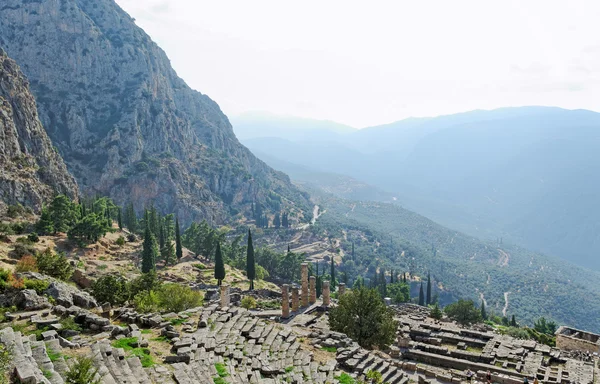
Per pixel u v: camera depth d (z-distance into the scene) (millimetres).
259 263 136750
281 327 42938
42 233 87062
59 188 124438
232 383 26031
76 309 31875
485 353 53719
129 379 22438
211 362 28328
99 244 93812
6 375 18484
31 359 20719
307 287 69188
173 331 32281
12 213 94062
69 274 51031
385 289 124625
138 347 28219
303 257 142750
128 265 86125
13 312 30859
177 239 109188
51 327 27828
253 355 32312
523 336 76438
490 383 43125
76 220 93750
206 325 35531
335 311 50281
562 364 53469
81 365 19969
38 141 130125
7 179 101875
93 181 199000
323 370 34469
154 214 126062
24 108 129750
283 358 34219
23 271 43812
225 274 99625
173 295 45688
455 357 53344
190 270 100938
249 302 68188
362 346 48125
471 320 80938
